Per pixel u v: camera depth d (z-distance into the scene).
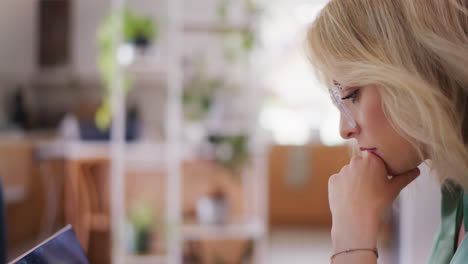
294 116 5.94
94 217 3.33
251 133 3.12
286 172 5.90
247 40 3.06
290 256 4.38
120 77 3.18
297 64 5.48
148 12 4.52
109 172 3.47
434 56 0.66
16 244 4.23
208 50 3.28
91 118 5.14
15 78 5.16
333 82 0.74
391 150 0.73
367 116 0.72
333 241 0.77
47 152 4.54
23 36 5.17
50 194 4.57
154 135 4.13
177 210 3.09
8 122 5.00
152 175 3.40
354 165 0.79
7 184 4.16
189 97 3.11
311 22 0.77
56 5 5.23
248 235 3.04
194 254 3.35
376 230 0.75
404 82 0.65
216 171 3.34
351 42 0.70
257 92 3.18
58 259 0.60
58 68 5.23
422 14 0.67
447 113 0.65
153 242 3.13
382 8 0.69
